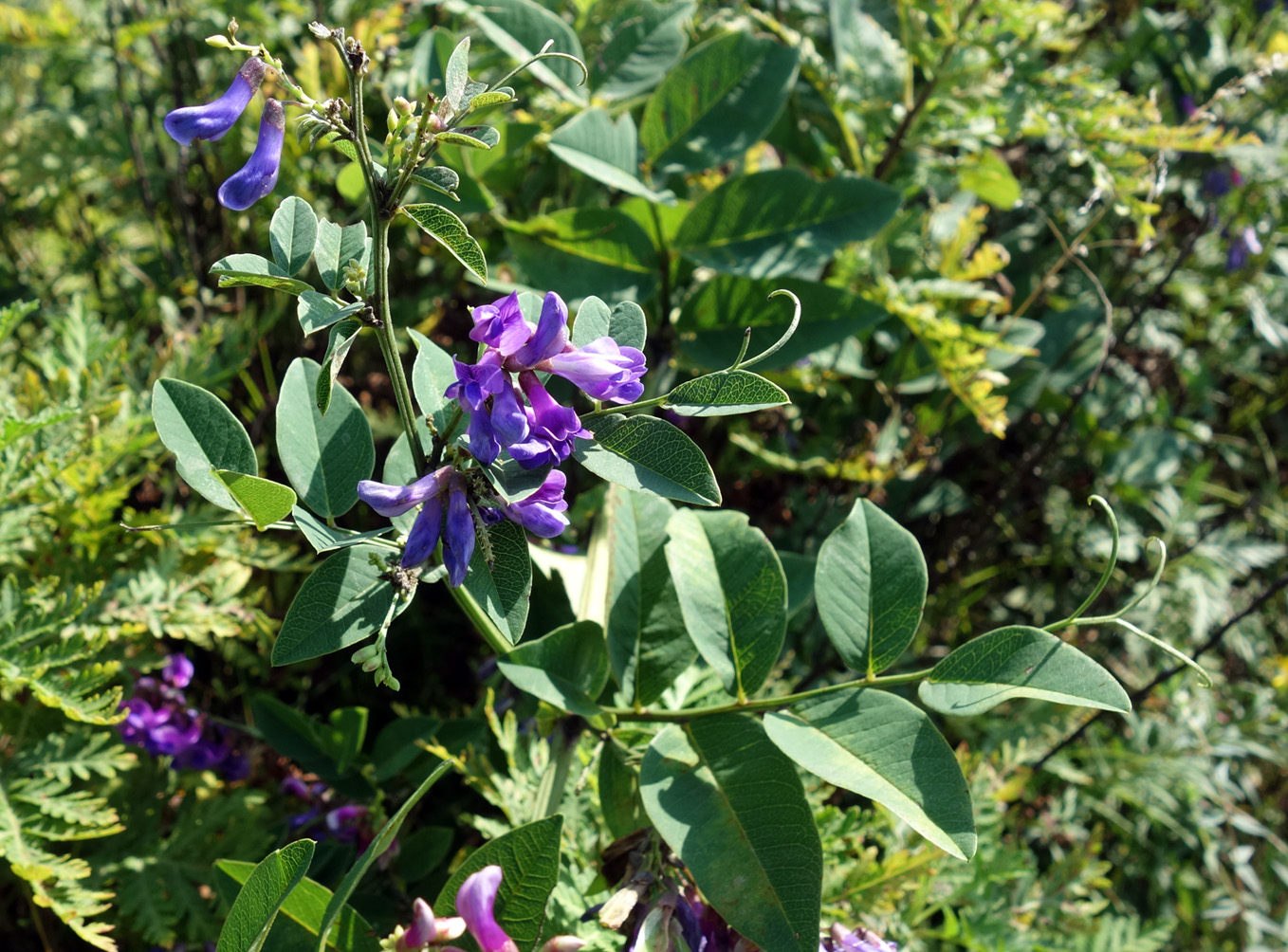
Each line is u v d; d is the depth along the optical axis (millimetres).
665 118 237
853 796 235
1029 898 231
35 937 214
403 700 260
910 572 148
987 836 219
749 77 236
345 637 122
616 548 174
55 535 216
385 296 114
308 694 255
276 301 243
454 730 208
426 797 231
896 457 273
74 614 191
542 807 172
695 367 239
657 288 235
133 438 207
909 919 207
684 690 196
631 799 166
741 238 232
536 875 129
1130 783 274
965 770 233
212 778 230
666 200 220
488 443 110
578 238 229
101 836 199
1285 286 352
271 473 261
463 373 112
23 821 180
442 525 117
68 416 181
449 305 271
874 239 260
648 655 167
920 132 272
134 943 208
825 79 273
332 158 276
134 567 220
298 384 142
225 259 109
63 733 200
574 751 173
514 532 120
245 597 226
